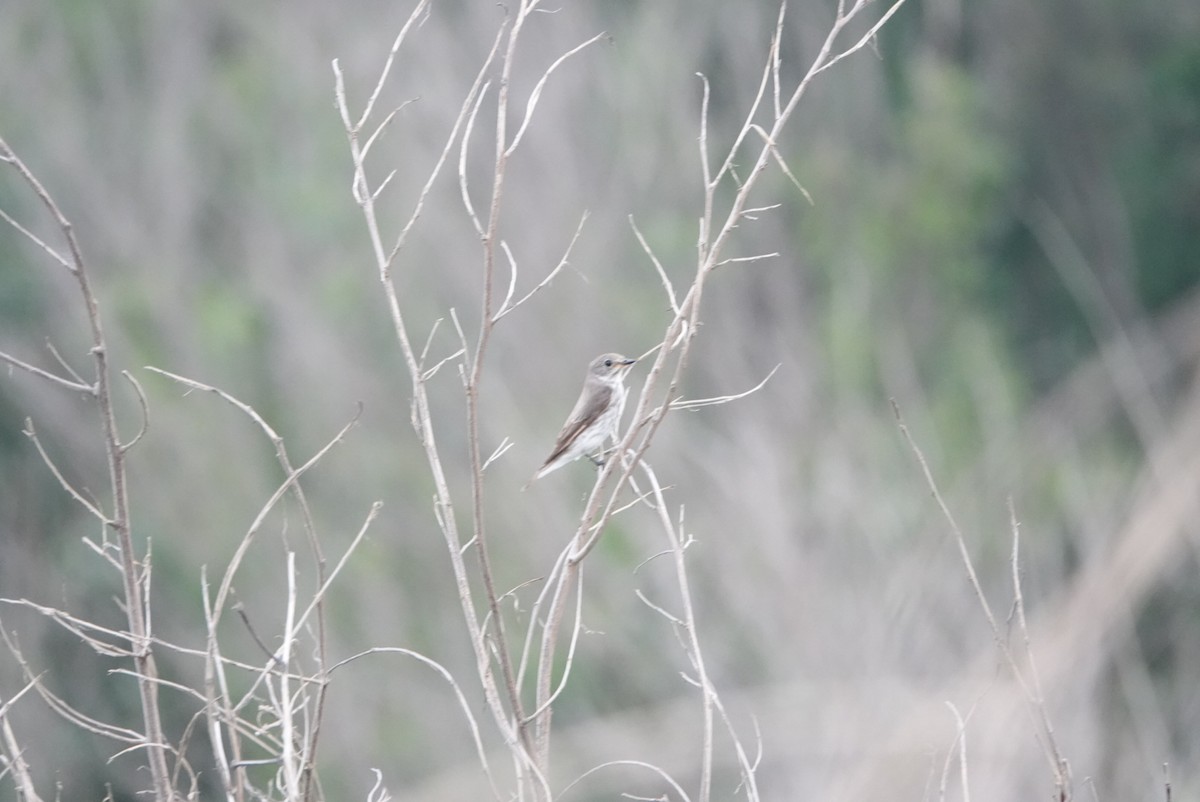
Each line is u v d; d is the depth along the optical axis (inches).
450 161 811.4
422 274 791.7
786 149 938.1
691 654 299.0
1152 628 657.0
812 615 612.4
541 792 255.3
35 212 814.5
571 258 781.3
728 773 580.1
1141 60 1043.3
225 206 884.6
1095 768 521.0
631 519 674.8
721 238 258.1
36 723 631.8
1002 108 1042.1
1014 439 782.5
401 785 648.4
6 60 895.1
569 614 639.8
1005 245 1011.9
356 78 855.1
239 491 739.4
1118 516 671.1
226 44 937.5
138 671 255.1
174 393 780.0
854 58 968.3
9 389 753.0
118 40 924.6
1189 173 1000.2
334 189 832.3
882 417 789.9
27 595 698.2
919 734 508.4
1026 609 601.9
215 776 596.4
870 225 929.5
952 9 1032.8
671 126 841.5
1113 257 1011.9
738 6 902.4
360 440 754.8
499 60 826.2
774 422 753.0
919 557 636.7
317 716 244.8
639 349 762.2
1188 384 872.9
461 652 676.1
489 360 750.5
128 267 850.1
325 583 256.4
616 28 874.8
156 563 710.5
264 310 804.6
